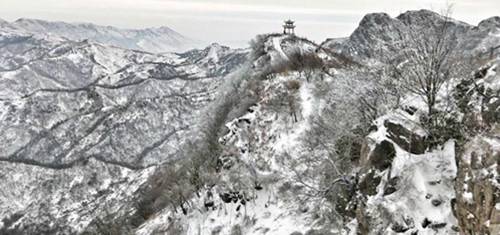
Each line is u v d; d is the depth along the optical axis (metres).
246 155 39.25
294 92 44.94
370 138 21.09
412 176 18.34
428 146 19.25
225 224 34.31
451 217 16.77
